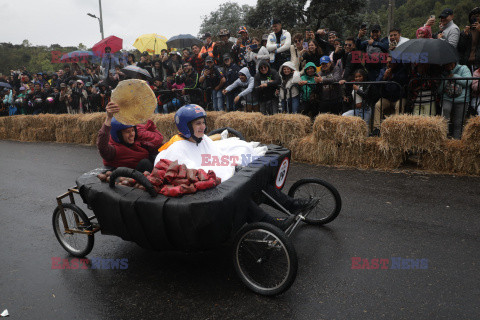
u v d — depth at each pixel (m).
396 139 5.62
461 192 4.68
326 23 22.67
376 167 5.92
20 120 11.64
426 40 5.77
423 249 3.40
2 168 7.91
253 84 7.70
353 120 5.95
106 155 3.46
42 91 12.91
